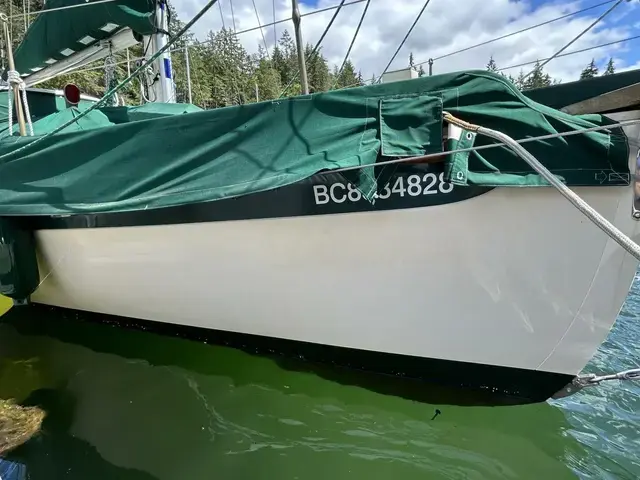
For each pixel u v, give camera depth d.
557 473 2.50
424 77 2.50
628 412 3.08
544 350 2.74
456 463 2.57
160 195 2.74
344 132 2.55
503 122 2.43
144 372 3.47
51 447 2.72
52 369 3.58
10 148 3.25
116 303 3.70
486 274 2.68
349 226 2.78
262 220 2.91
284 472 2.53
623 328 5.00
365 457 2.63
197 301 3.36
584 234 2.49
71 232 3.48
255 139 2.68
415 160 2.52
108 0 3.45
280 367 3.32
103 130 2.92
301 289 3.04
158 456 2.65
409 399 3.05
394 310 2.90
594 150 2.38
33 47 4.86
